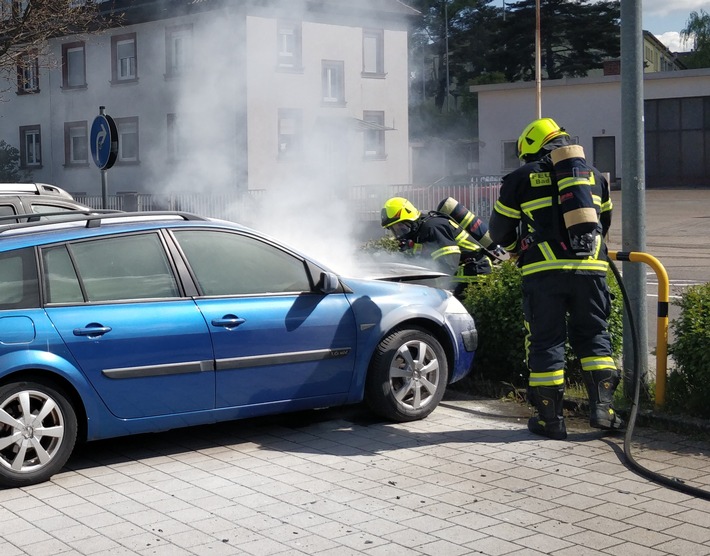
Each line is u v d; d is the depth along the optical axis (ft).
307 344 20.61
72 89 126.31
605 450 19.42
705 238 74.54
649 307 40.45
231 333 19.70
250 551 14.43
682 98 153.17
